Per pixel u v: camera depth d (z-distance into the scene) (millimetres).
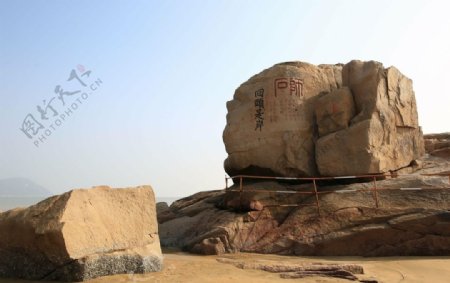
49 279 6234
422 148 13516
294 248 10094
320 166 12242
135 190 7527
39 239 6180
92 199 6742
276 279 6934
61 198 6488
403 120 12695
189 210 14117
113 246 6684
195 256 9781
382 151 11922
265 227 10914
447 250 9406
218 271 7406
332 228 10250
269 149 12828
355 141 11828
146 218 7480
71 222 6215
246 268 7832
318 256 9836
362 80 12547
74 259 6094
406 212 10086
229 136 13523
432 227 9609
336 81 13820
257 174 13188
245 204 11633
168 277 6676
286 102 12961
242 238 10547
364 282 6801
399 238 9719
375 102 12086
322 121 12758
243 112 13469
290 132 12781
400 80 13031
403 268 8039
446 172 12031
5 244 6715
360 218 10258
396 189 10625
